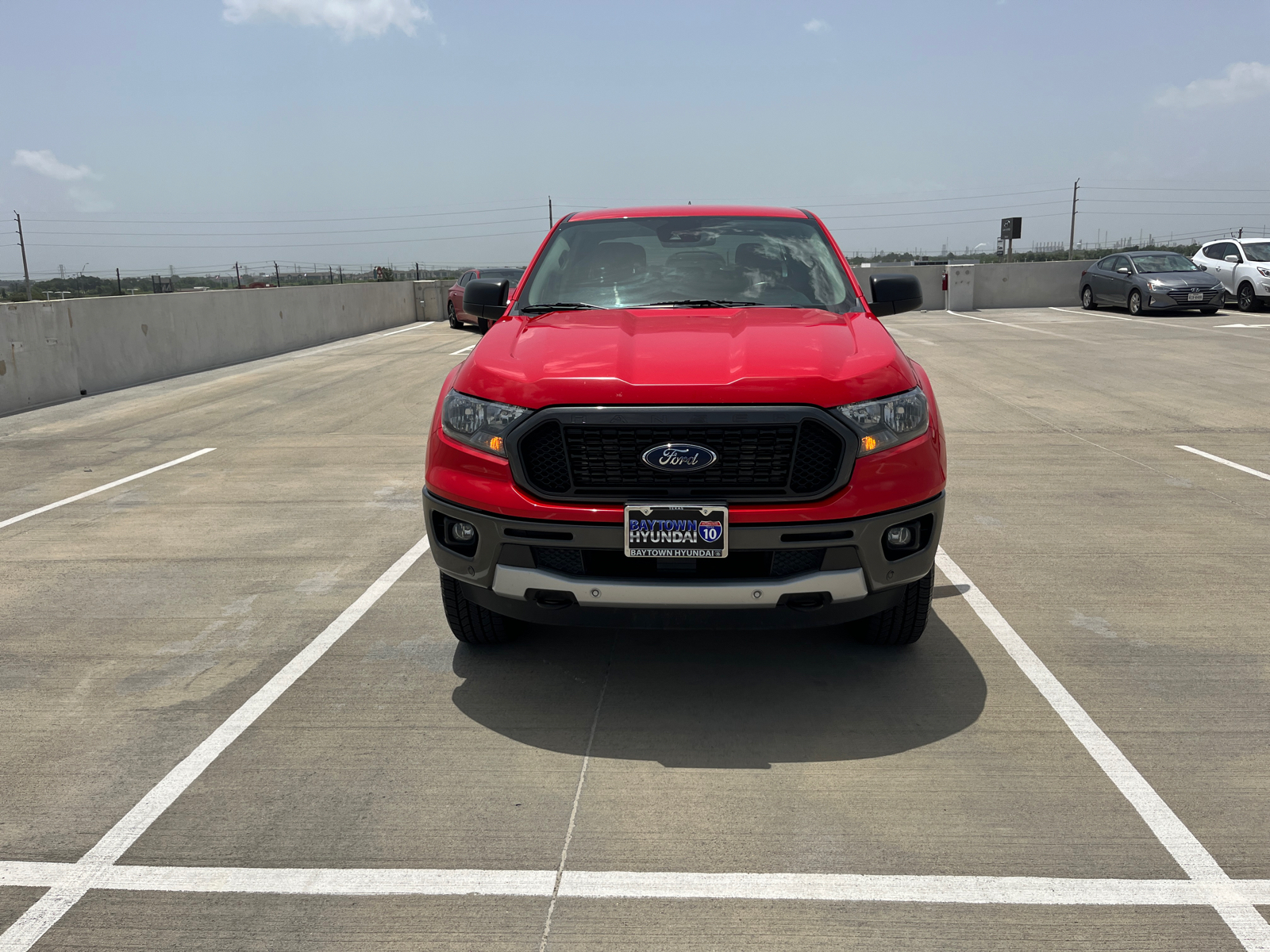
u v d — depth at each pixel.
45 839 2.50
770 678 3.44
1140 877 2.27
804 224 4.41
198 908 2.21
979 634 3.83
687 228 4.36
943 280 23.44
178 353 13.80
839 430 2.81
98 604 4.33
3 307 10.35
